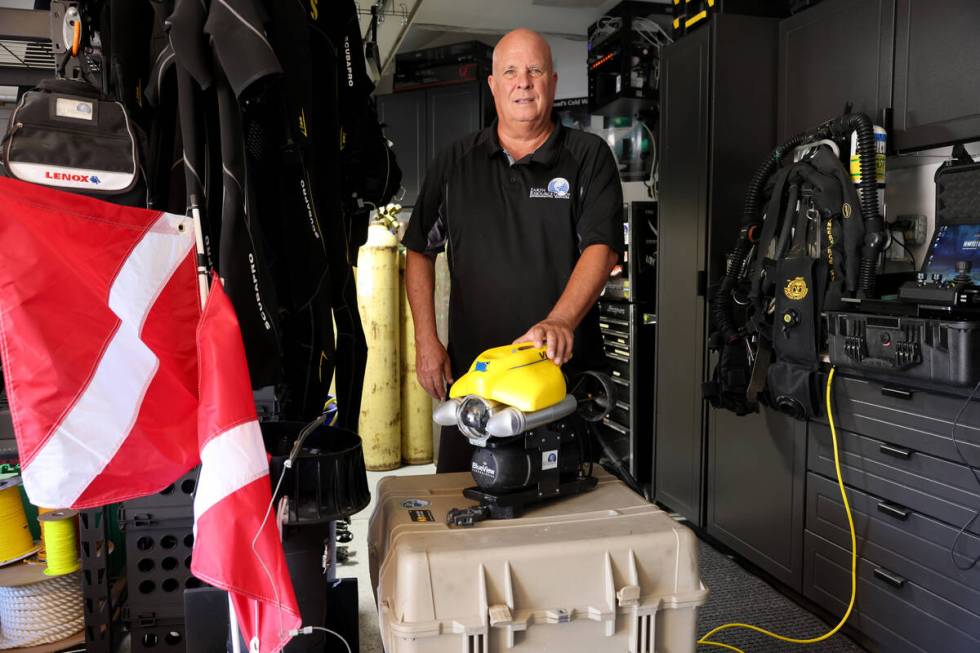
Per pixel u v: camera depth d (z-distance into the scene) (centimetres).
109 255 117
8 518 226
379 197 227
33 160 129
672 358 356
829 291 244
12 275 109
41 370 112
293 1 138
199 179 125
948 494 206
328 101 172
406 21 466
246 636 114
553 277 198
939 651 209
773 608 270
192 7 115
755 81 317
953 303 199
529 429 129
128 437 118
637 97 461
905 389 219
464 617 115
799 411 254
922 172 282
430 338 202
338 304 176
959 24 231
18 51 193
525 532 125
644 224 402
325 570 138
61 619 224
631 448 408
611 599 120
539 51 191
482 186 203
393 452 448
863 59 268
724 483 315
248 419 113
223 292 117
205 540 109
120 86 145
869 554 234
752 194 279
